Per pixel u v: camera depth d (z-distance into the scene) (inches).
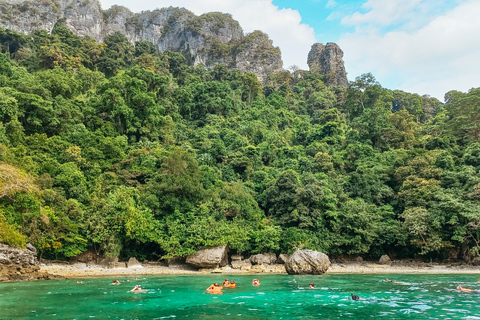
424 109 4128.9
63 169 1482.5
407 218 1569.9
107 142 1855.3
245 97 4015.8
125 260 1390.3
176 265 1385.3
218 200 1562.5
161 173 1674.5
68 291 767.7
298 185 1766.7
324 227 1667.1
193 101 3250.5
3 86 1844.2
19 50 3230.8
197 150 2369.6
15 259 976.9
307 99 4554.6
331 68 5625.0
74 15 4749.0
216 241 1343.5
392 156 2354.8
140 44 4301.2
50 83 2059.5
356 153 2476.6
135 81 2346.2
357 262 1657.2
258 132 2783.0
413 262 1657.2
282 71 5275.6
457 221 1485.0
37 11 4379.9
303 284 949.2
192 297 717.3
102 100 2247.8
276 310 592.4
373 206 1830.7
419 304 658.8
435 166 1900.8
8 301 635.5
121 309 583.2
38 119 1764.3
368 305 645.9
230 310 587.2
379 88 3565.5
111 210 1310.3
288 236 1535.4
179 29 5816.9
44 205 1232.8
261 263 1425.9
